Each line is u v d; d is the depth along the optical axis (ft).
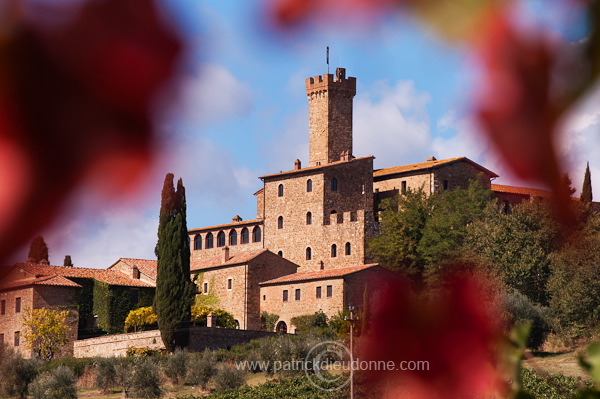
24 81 5.26
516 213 280.72
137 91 5.45
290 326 315.58
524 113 5.63
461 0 5.39
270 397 223.71
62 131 5.32
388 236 310.86
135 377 248.32
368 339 7.09
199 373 256.73
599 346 7.80
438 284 7.18
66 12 5.37
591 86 5.48
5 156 5.22
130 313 303.07
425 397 6.87
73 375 239.30
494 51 5.48
